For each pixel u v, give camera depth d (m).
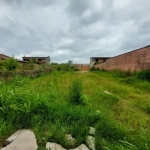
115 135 1.78
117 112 2.67
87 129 1.79
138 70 8.48
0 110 1.86
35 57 32.81
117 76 9.25
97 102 3.04
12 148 1.37
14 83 3.02
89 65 34.03
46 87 3.56
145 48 7.71
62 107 2.28
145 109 2.91
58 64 11.53
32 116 1.90
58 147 1.49
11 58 5.39
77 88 2.88
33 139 1.53
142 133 1.80
